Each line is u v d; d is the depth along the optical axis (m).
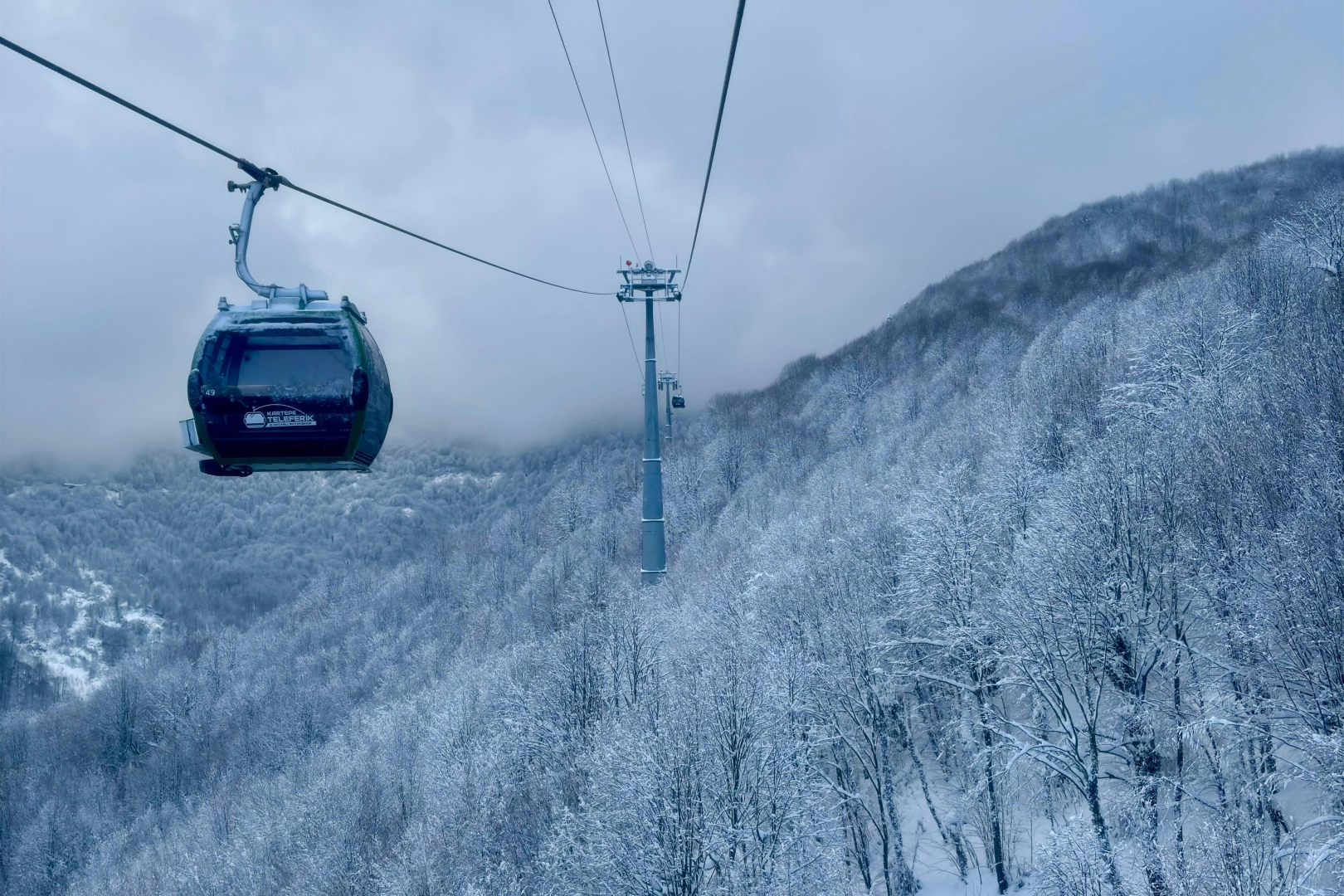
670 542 83.31
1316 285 44.72
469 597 97.75
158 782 88.69
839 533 45.19
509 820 35.56
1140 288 91.12
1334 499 24.12
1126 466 30.11
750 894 25.95
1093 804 26.31
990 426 53.28
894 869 33.53
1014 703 36.91
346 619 118.81
